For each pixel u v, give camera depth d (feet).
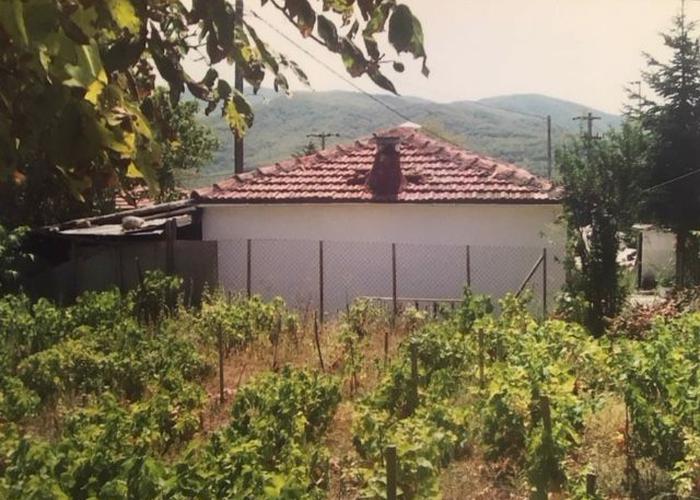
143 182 6.84
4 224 49.32
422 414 23.41
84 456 16.44
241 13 7.03
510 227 51.49
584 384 29.14
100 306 38.91
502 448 22.26
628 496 20.06
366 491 17.30
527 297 42.09
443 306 43.78
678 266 60.34
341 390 29.37
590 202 45.24
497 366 28.14
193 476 15.57
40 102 5.08
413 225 52.60
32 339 35.01
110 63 5.77
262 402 23.41
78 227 53.21
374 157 57.47
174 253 50.24
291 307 52.65
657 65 79.30
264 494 15.38
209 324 38.09
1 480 15.12
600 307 44.80
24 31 4.58
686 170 78.18
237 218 54.39
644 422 21.77
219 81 7.70
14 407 25.35
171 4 6.81
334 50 6.53
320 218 53.57
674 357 25.53
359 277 52.85
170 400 25.11
